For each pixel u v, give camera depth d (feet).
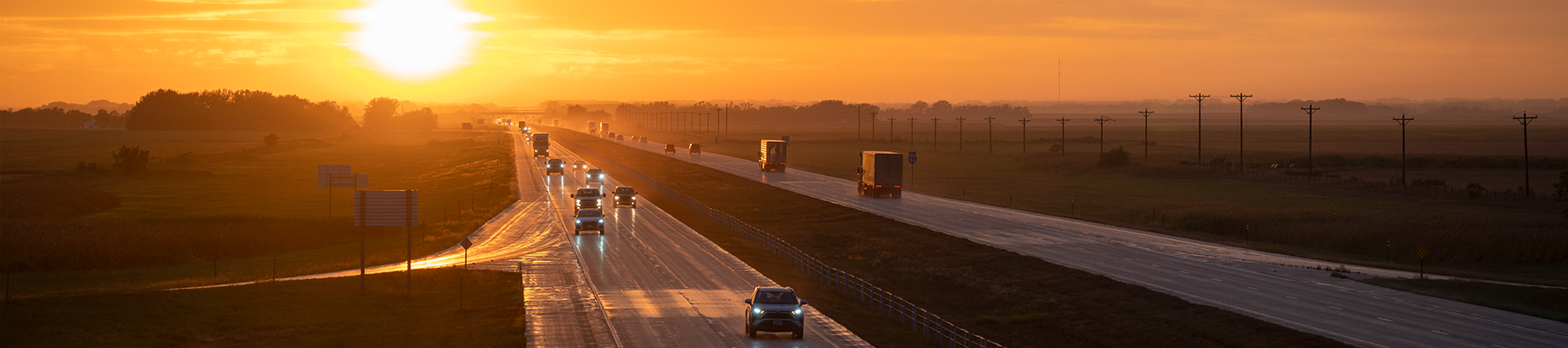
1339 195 298.97
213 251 186.80
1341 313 117.70
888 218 234.17
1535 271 158.71
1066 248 181.47
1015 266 162.50
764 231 228.84
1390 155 489.26
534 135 493.77
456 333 103.91
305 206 282.77
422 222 241.76
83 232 193.36
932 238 198.18
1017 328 125.80
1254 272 151.94
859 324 112.78
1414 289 134.41
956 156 535.60
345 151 599.57
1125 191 322.55
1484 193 286.66
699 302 124.57
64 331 100.17
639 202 281.54
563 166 388.16
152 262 175.22
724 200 300.20
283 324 110.73
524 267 157.38
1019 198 295.69
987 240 193.06
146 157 390.83
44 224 206.49
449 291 135.23
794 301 102.06
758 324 99.40
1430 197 285.23
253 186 352.69
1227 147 620.49
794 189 321.32
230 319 111.04
